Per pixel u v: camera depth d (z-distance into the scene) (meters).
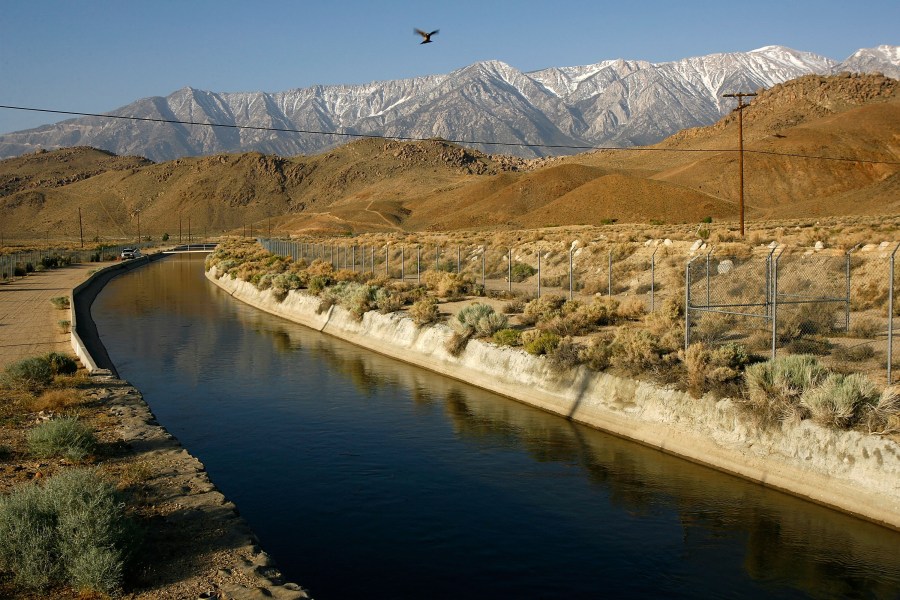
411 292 34.97
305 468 14.90
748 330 21.42
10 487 10.31
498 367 22.17
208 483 11.10
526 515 12.37
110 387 18.14
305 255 73.38
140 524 9.37
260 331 35.09
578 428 17.70
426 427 17.94
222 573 8.12
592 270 40.06
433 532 11.67
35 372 18.23
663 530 11.70
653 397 16.53
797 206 105.19
